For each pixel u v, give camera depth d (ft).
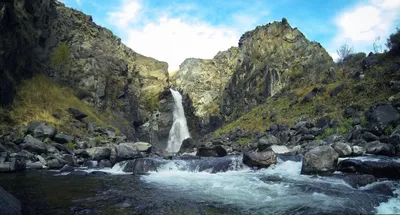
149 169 51.39
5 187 36.04
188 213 25.72
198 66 297.53
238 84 207.72
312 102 100.83
